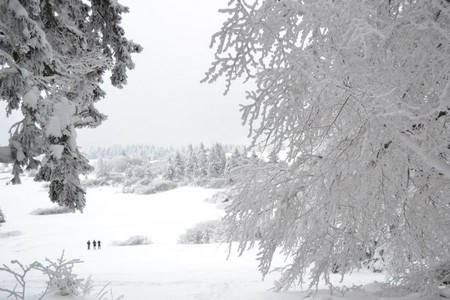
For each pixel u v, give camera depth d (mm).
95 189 75625
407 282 5879
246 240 5754
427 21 3299
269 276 10852
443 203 5125
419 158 4535
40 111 5383
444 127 4355
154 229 36812
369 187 4703
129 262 17750
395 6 3770
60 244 29328
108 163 101125
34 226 39688
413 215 5121
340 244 5621
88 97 7676
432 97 3869
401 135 3650
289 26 3096
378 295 5898
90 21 8234
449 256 5414
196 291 8258
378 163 4410
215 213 45562
